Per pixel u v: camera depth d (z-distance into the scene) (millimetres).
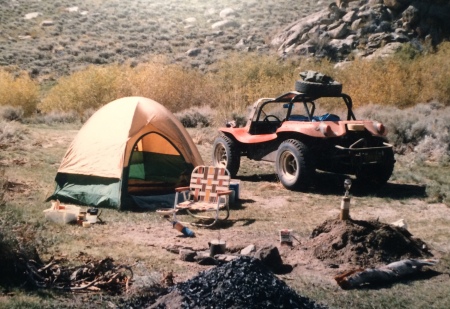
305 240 9000
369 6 43844
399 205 11562
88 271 7035
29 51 48312
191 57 48000
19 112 23766
